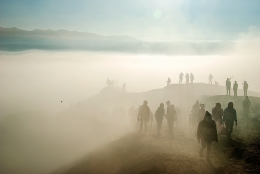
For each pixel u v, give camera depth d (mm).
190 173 9969
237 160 11492
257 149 12531
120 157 14734
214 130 11273
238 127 18266
